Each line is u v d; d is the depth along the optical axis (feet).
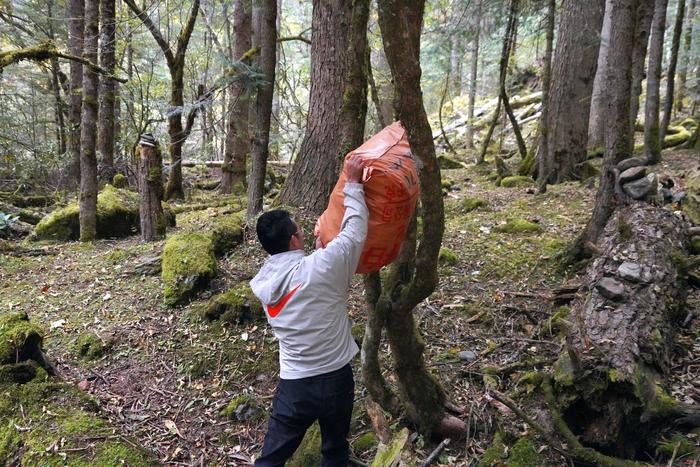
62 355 13.41
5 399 10.24
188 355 13.16
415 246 8.57
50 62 36.32
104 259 19.74
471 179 33.91
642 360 9.19
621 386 8.32
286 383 7.48
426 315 14.08
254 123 21.15
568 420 8.84
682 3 28.09
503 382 11.01
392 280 8.60
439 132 61.62
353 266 7.16
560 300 13.78
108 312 15.34
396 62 6.43
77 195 32.81
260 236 7.57
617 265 11.72
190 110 23.58
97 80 22.35
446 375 11.53
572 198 24.18
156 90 37.93
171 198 34.58
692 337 11.53
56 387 10.77
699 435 8.71
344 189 7.13
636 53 25.11
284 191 20.59
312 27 19.94
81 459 9.11
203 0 39.24
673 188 19.19
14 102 36.63
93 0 20.71
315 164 19.85
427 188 7.11
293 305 7.16
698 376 10.25
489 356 12.21
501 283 15.60
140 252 19.80
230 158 37.27
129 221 25.16
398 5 6.18
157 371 12.78
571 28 27.02
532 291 14.83
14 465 9.22
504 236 19.45
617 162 14.51
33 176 35.17
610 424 8.34
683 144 29.43
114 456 9.21
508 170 31.76
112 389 12.18
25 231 26.27
